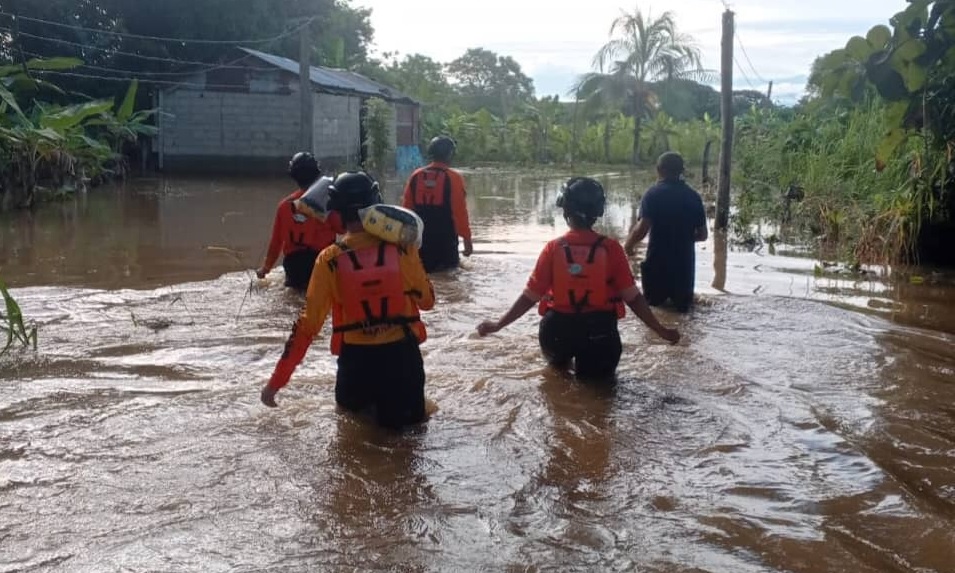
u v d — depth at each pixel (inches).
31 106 858.1
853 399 221.1
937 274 410.6
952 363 255.0
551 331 233.9
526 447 186.2
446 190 392.5
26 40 984.3
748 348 267.1
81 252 439.2
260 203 695.7
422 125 1505.9
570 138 1593.3
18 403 206.7
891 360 256.1
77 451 179.3
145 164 1075.3
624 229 581.9
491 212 668.1
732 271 411.8
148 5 1123.9
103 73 1072.2
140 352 252.2
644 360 251.0
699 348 265.4
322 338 271.0
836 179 554.3
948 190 434.3
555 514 156.4
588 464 178.1
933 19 413.1
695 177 1064.8
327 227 334.3
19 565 135.5
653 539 147.9
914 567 140.2
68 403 207.5
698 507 159.9
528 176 1171.3
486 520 153.6
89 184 823.1
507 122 1646.2
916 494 167.5
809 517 156.9
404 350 194.2
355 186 193.0
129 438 186.4
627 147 1566.2
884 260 439.2
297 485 165.8
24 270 386.6
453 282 367.9
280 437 188.4
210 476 168.7
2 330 268.5
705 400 217.8
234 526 149.4
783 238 519.8
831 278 396.5
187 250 449.7
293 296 329.1
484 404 211.8
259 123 1055.6
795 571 138.6
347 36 1830.7
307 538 145.9
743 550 144.8
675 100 1528.1
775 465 179.2
